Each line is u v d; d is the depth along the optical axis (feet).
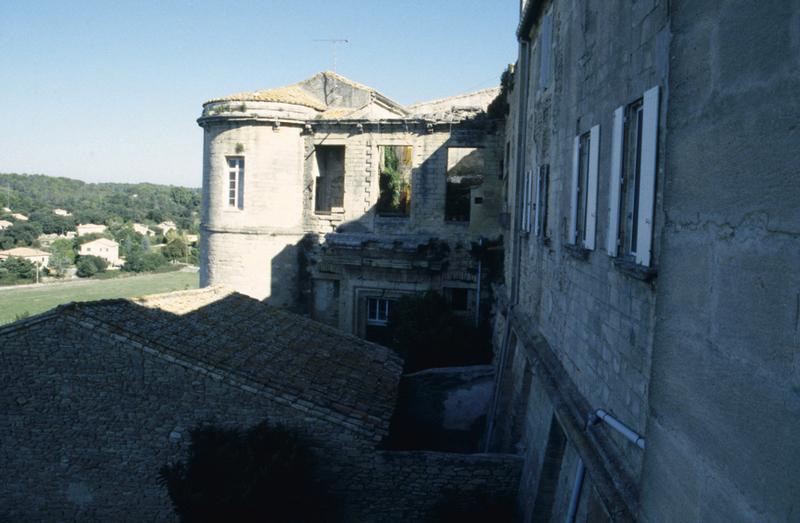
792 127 7.10
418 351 68.08
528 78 50.57
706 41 9.34
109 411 40.83
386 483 40.32
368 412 43.50
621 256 20.08
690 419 9.68
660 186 16.22
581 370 25.75
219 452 37.42
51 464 41.34
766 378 7.57
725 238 8.68
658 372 11.11
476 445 56.75
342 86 94.17
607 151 22.03
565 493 27.61
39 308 193.67
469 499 39.78
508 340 51.39
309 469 39.32
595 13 24.25
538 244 39.47
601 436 21.43
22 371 41.01
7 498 41.63
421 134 77.46
